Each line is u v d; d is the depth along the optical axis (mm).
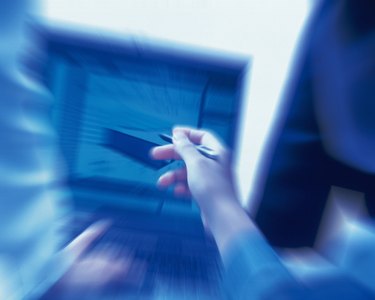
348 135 521
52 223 616
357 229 524
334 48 507
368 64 468
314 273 457
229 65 655
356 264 473
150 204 649
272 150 605
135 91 653
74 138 650
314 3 568
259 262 352
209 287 528
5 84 612
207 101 664
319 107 549
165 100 661
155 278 533
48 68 628
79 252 561
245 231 419
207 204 500
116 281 508
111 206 642
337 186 564
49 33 622
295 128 588
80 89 642
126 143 663
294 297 313
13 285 518
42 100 633
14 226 590
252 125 640
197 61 654
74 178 647
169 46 648
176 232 615
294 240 551
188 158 572
